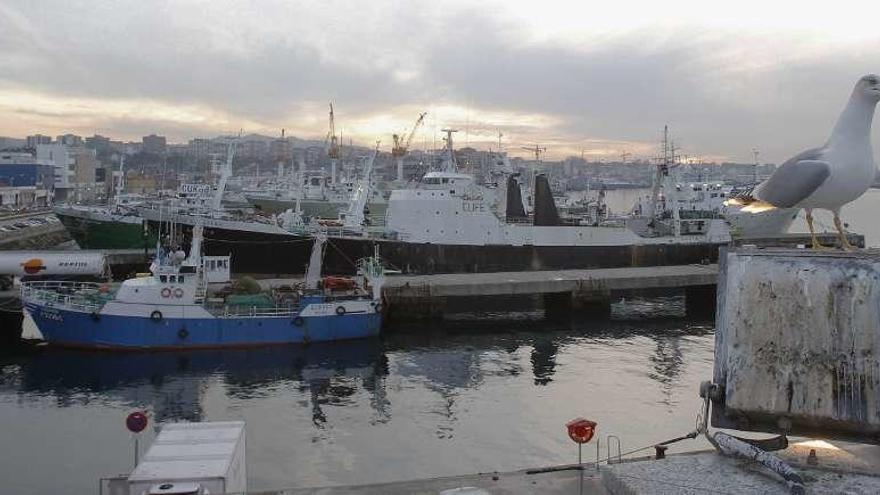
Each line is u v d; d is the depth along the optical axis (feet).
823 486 29.94
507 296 192.65
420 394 109.91
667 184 243.40
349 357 135.03
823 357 29.22
